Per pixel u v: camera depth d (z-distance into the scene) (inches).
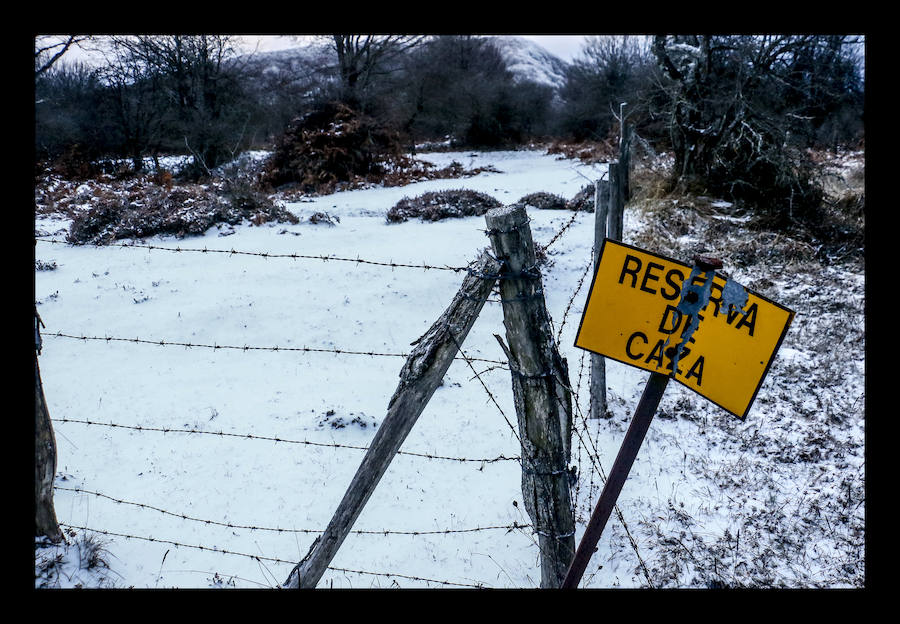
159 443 291.0
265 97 1493.6
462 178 1080.2
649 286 123.6
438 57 1776.6
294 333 426.9
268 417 317.4
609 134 1315.2
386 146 1157.1
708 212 616.1
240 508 241.8
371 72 1621.6
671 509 223.9
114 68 1168.8
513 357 137.6
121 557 204.7
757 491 234.8
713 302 120.6
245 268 529.0
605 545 205.0
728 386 121.7
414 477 258.4
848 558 193.3
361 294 482.9
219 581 193.5
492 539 215.8
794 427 283.0
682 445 271.1
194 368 376.5
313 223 679.7
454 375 361.4
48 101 1152.8
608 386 334.0
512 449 279.4
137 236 610.5
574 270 511.8
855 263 515.5
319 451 283.6
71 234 614.2
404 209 715.4
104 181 1030.4
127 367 376.2
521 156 1364.4
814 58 650.8
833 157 820.0
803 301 444.1
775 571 189.5
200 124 1137.4
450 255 561.0
